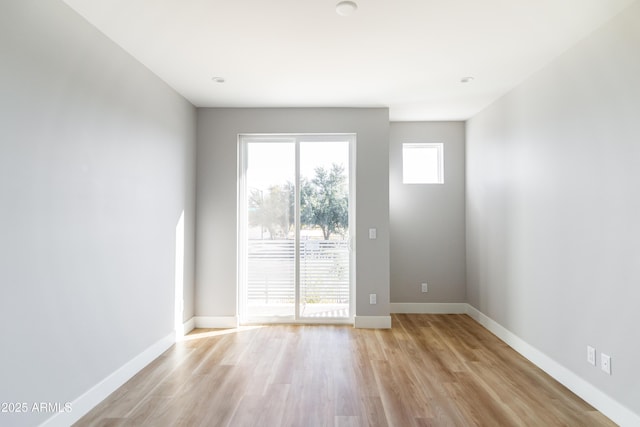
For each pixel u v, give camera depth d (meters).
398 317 4.48
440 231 4.71
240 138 4.19
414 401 2.36
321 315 4.18
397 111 4.25
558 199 2.71
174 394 2.46
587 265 2.39
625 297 2.08
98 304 2.35
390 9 2.13
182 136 3.69
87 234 2.25
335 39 2.51
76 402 2.14
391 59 2.83
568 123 2.59
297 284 4.18
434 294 4.70
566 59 2.62
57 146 2.01
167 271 3.35
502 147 3.64
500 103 3.70
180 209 3.64
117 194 2.56
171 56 2.78
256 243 4.18
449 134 4.71
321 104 3.97
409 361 3.05
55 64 2.00
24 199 1.80
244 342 3.52
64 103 2.06
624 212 2.09
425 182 4.78
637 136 2.01
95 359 2.32
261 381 2.66
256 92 3.59
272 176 4.21
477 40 2.50
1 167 1.68
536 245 3.00
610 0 2.00
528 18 2.21
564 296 2.63
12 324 1.73
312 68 3.00
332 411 2.24
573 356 2.52
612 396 2.17
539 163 2.96
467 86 3.39
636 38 2.01
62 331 2.04
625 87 2.08
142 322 2.90
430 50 2.66
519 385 2.61
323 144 4.20
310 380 2.68
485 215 4.07
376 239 4.03
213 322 4.02
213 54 2.74
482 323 4.13
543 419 2.16
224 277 4.04
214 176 4.06
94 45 2.32
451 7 2.11
